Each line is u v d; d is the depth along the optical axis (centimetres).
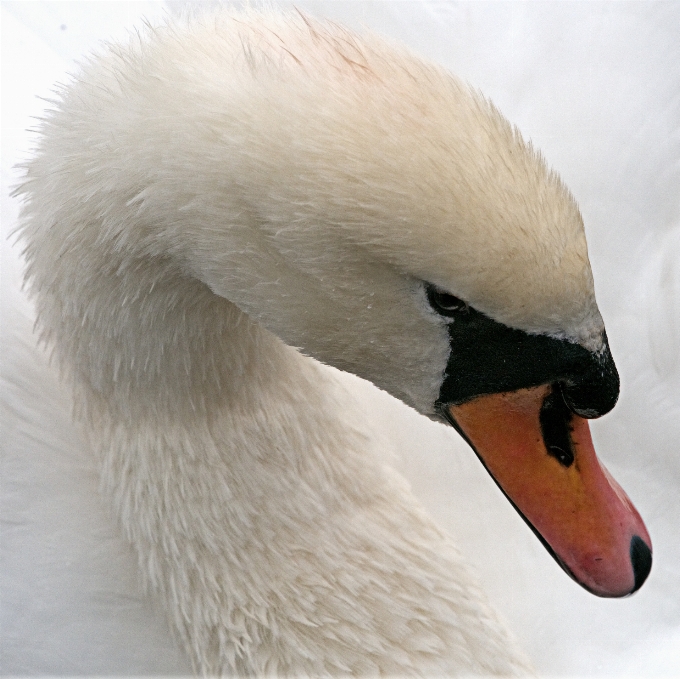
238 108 430
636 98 823
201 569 587
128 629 686
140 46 474
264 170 429
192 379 558
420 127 414
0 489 696
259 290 468
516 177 418
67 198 491
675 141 820
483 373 468
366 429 627
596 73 823
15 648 705
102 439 594
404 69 427
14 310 704
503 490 495
